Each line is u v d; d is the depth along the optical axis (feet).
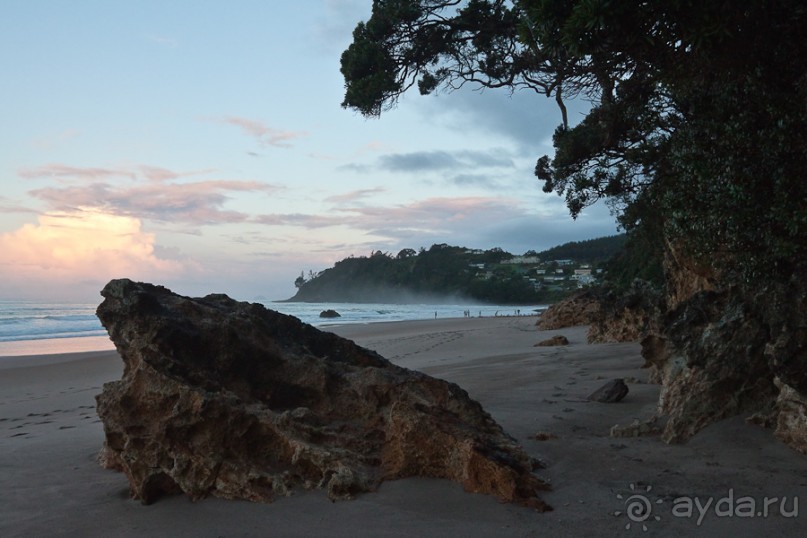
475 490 16.66
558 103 54.75
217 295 23.85
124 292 19.42
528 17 20.02
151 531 15.29
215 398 17.66
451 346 80.23
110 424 17.95
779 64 18.26
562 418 26.68
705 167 18.90
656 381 34.32
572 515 15.38
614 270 192.54
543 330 100.78
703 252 20.22
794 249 16.74
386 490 17.07
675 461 19.52
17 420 35.60
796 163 17.01
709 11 15.46
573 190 54.39
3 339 123.34
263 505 16.56
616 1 15.67
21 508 17.20
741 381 21.93
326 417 20.40
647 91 29.99
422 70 53.21
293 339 23.70
